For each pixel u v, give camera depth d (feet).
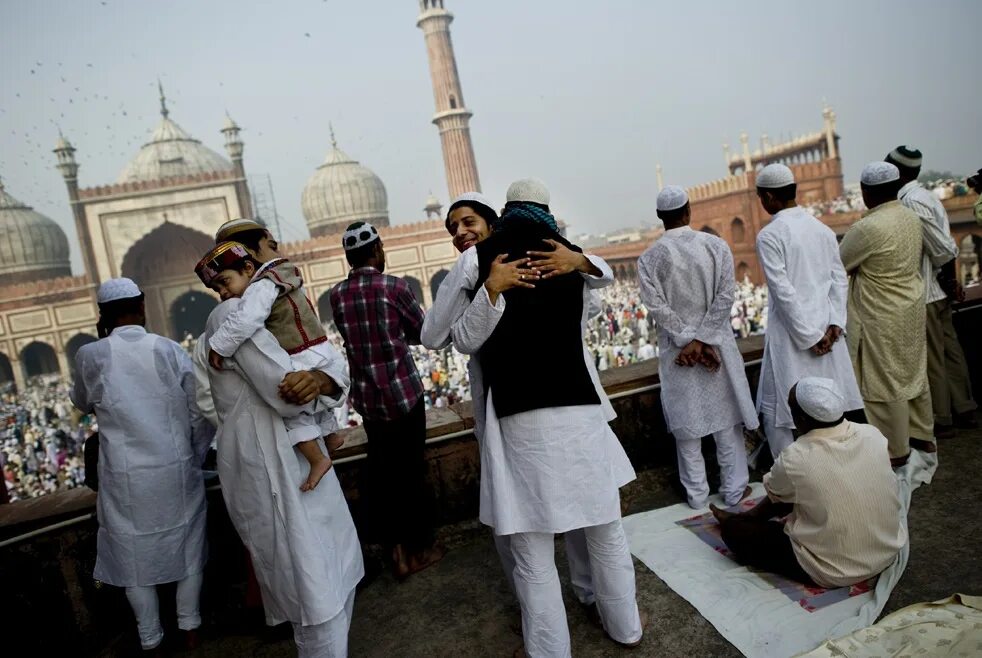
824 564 5.67
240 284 5.40
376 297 6.80
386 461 7.08
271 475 5.09
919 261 8.13
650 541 7.13
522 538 4.81
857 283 8.41
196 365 5.72
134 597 6.24
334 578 5.21
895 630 4.77
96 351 6.23
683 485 8.02
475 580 7.02
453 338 4.88
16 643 6.80
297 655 6.31
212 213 100.12
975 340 10.12
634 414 9.20
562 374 4.72
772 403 8.16
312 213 125.39
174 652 6.61
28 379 99.30
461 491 8.17
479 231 6.07
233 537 7.54
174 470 6.29
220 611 7.24
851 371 7.89
